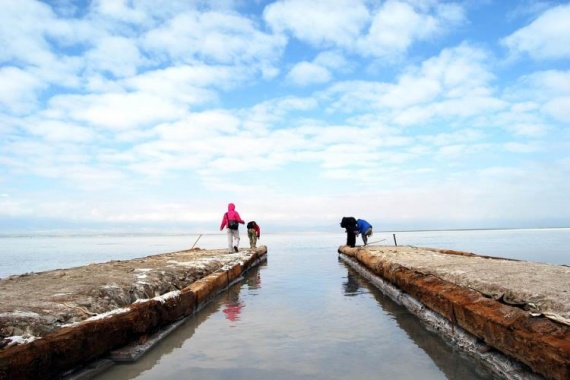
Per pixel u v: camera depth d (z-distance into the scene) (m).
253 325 6.31
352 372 4.29
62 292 5.42
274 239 49.00
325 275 12.62
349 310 7.31
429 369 4.34
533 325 3.70
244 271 12.80
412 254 11.17
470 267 7.04
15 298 4.96
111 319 4.62
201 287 7.75
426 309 6.57
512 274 5.83
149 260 11.30
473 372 4.23
